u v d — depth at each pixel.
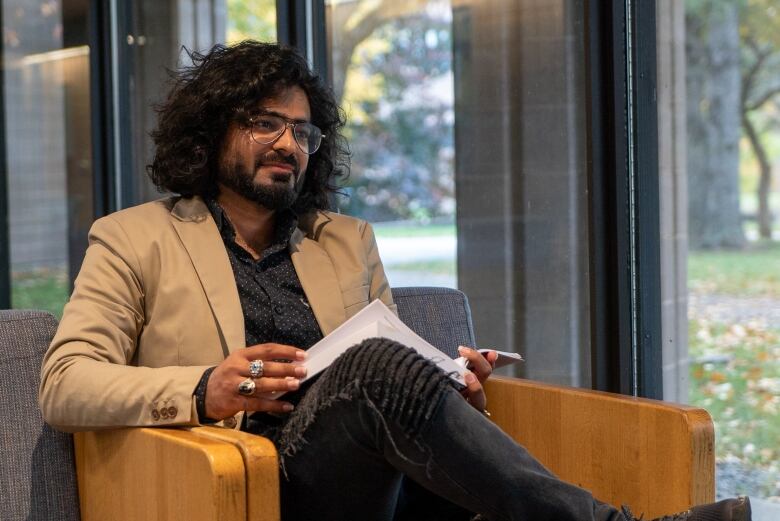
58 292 4.62
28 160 4.64
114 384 1.61
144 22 4.18
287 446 1.62
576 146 2.69
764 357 2.35
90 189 4.43
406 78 3.13
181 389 1.59
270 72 1.98
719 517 1.56
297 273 2.01
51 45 4.53
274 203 1.97
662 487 1.79
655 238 2.49
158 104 2.15
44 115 4.58
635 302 2.49
